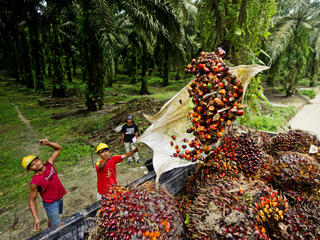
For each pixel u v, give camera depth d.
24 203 3.94
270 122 7.50
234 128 2.78
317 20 14.52
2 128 9.11
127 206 1.62
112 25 7.55
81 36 9.95
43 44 15.88
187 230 1.71
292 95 16.88
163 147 2.09
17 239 3.08
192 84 1.93
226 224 1.50
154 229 1.50
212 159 2.29
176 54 10.08
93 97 11.33
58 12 11.88
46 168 2.74
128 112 8.90
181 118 2.22
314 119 10.02
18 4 11.36
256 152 2.33
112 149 6.30
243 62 3.99
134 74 26.42
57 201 2.81
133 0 7.83
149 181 2.25
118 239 1.50
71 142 7.13
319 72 24.91
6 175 5.10
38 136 7.93
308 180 1.91
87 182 4.57
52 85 16.30
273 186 2.20
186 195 2.35
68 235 1.85
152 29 8.30
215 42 4.17
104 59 10.13
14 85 26.36
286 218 1.72
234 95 1.74
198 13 4.43
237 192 1.75
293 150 3.00
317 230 1.63
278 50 13.88
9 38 24.11
